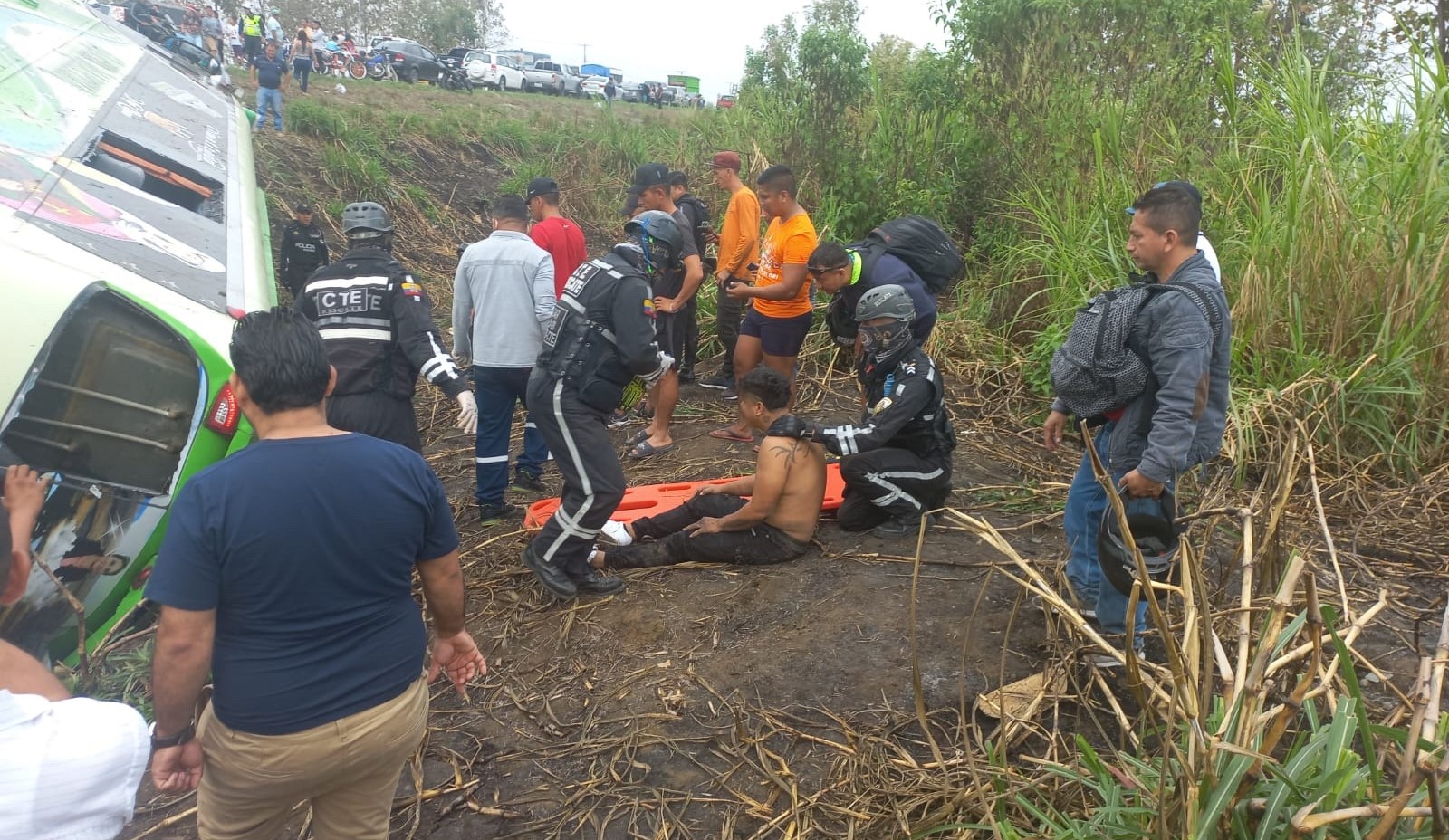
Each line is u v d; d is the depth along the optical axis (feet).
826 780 9.52
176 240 16.89
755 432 19.21
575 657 11.90
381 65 84.07
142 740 5.40
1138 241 9.58
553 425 12.40
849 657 11.33
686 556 13.83
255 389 6.22
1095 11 25.73
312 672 6.19
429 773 10.09
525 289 15.33
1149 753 8.93
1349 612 7.98
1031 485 16.21
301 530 6.00
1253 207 19.45
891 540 14.26
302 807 9.53
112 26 33.83
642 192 19.10
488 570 14.25
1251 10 25.12
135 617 12.67
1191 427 8.93
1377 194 17.46
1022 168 26.30
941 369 21.57
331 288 13.02
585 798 9.59
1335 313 16.99
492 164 45.62
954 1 27.71
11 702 5.02
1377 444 15.60
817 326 24.16
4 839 4.88
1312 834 6.05
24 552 6.91
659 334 18.29
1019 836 7.48
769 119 31.65
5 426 10.75
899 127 28.58
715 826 9.11
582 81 110.11
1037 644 11.28
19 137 16.84
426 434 21.06
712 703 10.79
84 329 12.26
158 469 12.69
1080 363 9.52
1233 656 9.18
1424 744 5.82
